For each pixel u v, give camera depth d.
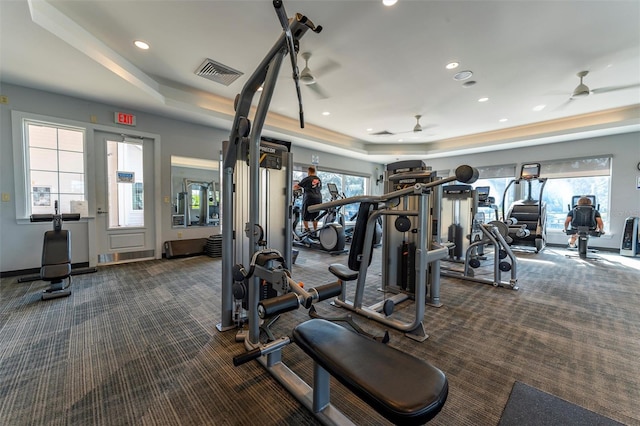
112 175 4.38
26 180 3.66
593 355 1.87
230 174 2.19
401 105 4.85
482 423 1.29
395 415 0.78
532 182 6.96
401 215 2.17
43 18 2.34
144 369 1.68
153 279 3.56
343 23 2.59
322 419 1.27
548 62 3.33
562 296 3.09
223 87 4.20
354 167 8.84
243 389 1.51
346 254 5.60
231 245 2.21
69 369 1.67
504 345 2.01
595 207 5.43
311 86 3.99
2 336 2.06
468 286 3.47
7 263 3.53
